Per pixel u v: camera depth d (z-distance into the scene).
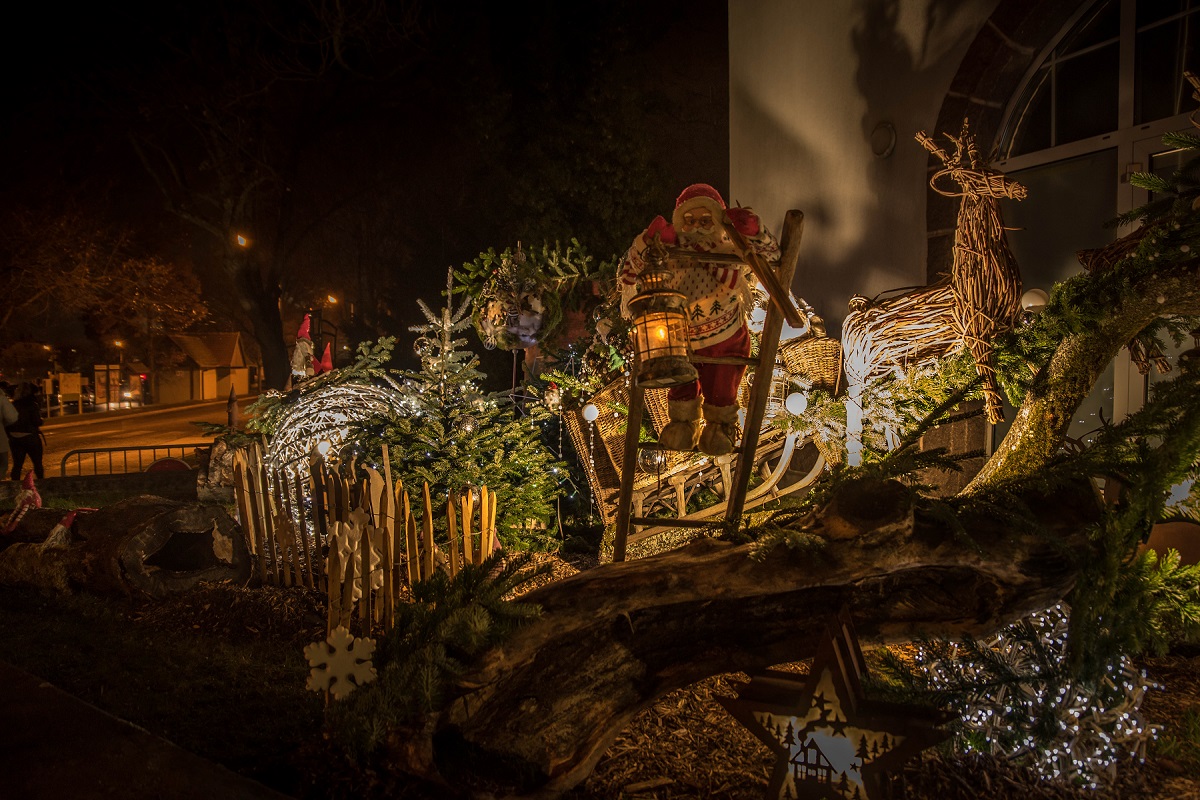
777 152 7.90
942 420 3.80
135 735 3.73
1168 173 5.50
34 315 38.66
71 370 45.12
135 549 5.80
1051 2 5.80
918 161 6.56
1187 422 3.19
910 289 5.41
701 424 3.91
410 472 6.83
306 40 22.61
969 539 3.07
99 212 31.88
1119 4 5.74
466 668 3.14
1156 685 3.55
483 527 5.53
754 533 3.39
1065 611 3.44
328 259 24.66
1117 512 3.40
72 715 3.98
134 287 34.81
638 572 3.30
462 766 3.15
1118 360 5.77
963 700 3.20
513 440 7.27
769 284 3.29
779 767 2.89
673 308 3.34
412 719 3.09
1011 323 4.45
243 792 3.20
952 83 6.26
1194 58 5.35
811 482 5.77
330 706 3.42
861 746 2.79
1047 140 6.21
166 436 26.66
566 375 7.31
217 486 11.03
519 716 3.22
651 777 3.25
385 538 4.63
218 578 6.07
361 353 9.35
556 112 16.42
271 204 25.95
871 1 6.91
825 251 7.45
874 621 3.39
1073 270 6.07
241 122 23.62
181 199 27.58
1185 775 3.16
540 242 15.70
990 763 3.23
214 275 36.00
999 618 3.26
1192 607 3.33
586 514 7.80
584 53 16.42
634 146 15.73
